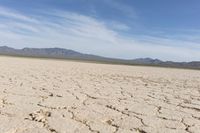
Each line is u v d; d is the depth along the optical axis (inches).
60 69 601.0
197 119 168.1
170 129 141.5
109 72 626.2
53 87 276.7
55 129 128.0
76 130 128.6
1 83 281.1
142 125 145.4
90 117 154.7
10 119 138.9
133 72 706.2
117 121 150.1
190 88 369.4
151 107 197.6
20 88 251.3
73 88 279.6
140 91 293.6
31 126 129.7
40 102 188.5
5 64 637.3
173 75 696.4
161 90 319.6
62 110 167.6
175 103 225.9
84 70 632.4
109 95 245.8
